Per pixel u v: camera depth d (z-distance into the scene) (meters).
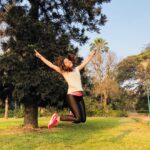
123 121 34.84
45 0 22.14
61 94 19.72
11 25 19.80
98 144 12.84
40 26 19.17
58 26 23.30
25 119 21.72
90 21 23.17
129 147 11.98
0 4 21.33
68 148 11.74
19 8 20.73
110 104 63.66
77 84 5.86
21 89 19.03
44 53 18.95
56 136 16.02
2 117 56.38
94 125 26.34
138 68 65.50
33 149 11.45
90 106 58.00
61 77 19.23
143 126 25.34
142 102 62.31
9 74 19.03
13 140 14.07
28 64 18.83
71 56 6.30
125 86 67.81
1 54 19.34
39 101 21.55
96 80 61.16
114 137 15.70
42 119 41.69
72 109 5.70
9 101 22.59
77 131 19.70
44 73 18.75
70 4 22.25
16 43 19.55
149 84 32.97
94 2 22.08
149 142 13.56
